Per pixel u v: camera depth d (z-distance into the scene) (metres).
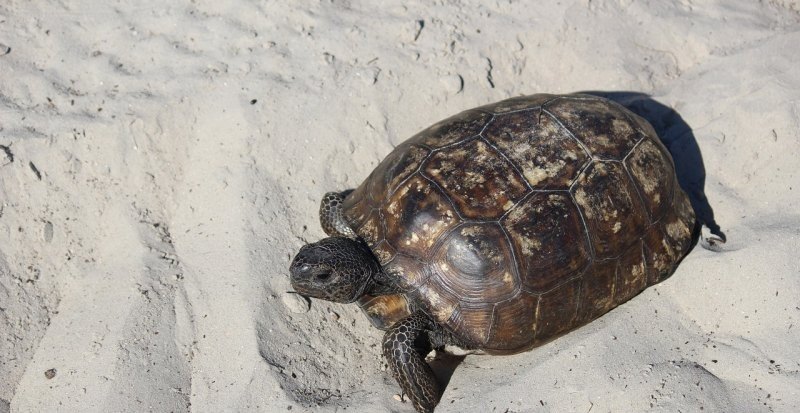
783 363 0.75
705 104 0.93
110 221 0.85
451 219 0.77
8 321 0.80
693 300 0.80
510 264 0.76
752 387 0.74
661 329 0.79
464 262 0.76
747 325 0.78
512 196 0.77
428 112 0.93
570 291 0.77
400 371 0.75
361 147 0.90
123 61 0.91
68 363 0.77
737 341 0.77
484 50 0.95
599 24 0.98
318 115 0.90
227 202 0.85
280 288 0.82
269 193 0.86
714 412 0.73
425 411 0.75
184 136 0.88
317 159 0.89
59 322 0.80
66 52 0.91
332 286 0.77
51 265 0.83
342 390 0.78
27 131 0.85
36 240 0.83
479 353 0.80
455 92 0.93
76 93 0.89
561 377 0.76
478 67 0.94
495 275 0.76
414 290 0.77
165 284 0.81
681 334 0.79
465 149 0.80
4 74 0.89
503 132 0.80
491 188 0.77
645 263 0.80
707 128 0.91
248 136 0.88
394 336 0.76
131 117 0.87
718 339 0.78
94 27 0.93
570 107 0.82
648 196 0.80
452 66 0.94
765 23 1.00
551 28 0.97
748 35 0.98
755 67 0.94
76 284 0.82
